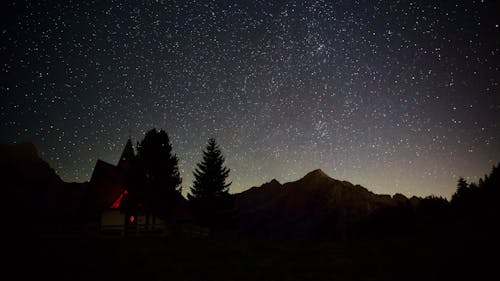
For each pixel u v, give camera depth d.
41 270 14.72
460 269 13.80
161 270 15.30
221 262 17.09
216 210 39.88
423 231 27.58
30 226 25.66
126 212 29.36
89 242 22.75
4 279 13.25
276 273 14.91
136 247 21.02
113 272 14.79
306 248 21.38
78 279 13.60
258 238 26.64
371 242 22.92
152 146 28.72
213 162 41.19
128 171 29.11
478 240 17.94
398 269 14.92
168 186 28.84
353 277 14.08
